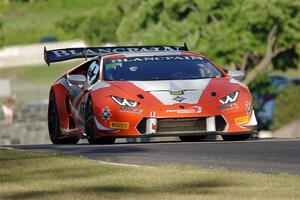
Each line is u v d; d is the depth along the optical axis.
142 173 26.81
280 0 133.50
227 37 132.00
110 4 161.25
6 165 29.09
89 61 45.38
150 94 40.25
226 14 133.00
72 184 25.00
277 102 129.62
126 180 25.53
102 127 40.31
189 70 42.31
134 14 137.12
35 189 24.25
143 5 136.00
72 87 45.00
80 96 43.28
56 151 35.06
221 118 40.00
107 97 40.53
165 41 132.00
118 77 41.91
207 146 36.72
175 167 28.09
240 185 24.52
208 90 40.59
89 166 28.56
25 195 23.28
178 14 135.38
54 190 24.03
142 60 43.16
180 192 23.48
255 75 137.88
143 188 24.16
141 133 39.88
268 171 27.91
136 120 39.75
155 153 33.84
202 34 133.00
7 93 136.25
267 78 138.75
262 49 135.00
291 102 128.88
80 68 46.06
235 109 40.25
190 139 44.59
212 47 131.75
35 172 27.50
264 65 137.38
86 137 42.34
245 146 36.44
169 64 42.69
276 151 34.09
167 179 25.58
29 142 111.31
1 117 127.31
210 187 24.22
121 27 137.50
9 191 23.97
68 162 29.62
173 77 41.81
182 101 39.84
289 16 134.88
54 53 47.47
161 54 43.84
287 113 129.38
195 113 39.66
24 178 26.30
